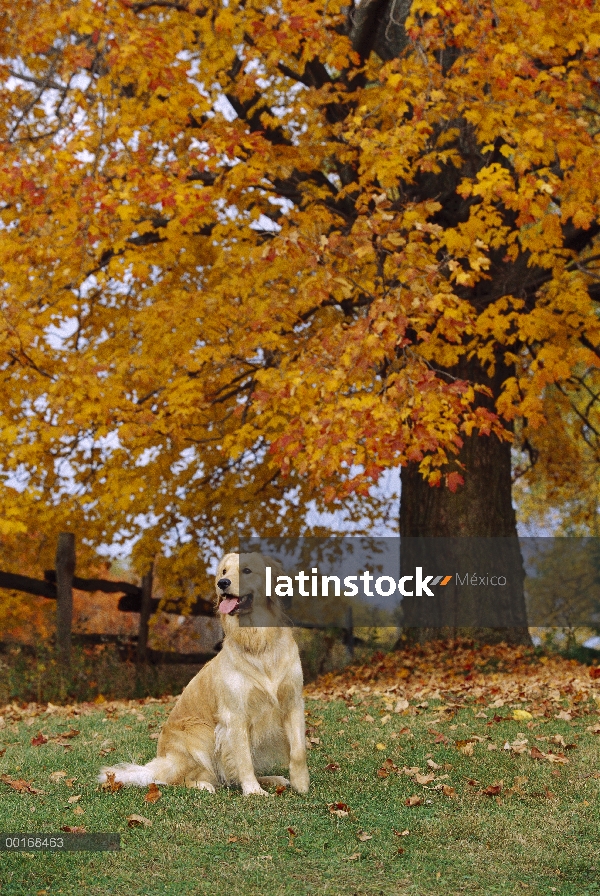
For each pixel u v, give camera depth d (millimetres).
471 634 11891
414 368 8844
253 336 10492
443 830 4770
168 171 10148
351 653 13867
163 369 10891
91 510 13602
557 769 5836
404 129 9719
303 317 11891
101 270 10789
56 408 10258
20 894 3879
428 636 12117
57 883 4020
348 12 11344
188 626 15719
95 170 9711
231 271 11406
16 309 9977
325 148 11047
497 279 11578
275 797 5250
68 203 9867
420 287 8594
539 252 10859
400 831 4750
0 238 10367
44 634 13930
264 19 10352
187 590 13820
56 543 14234
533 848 4523
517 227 10492
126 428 10250
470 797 5328
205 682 5703
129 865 4238
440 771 5848
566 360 10203
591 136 9836
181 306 10898
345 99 10719
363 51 11047
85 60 9766
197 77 11039
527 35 9453
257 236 11727
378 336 8648
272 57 10141
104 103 10055
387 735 6871
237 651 5402
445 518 12203
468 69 10023
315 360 9312
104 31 9688
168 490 13656
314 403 9586
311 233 9180
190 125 11500
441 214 11328
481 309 11297
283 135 11906
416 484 12539
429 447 8586
